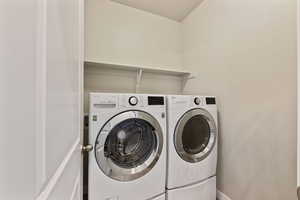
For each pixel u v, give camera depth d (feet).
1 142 0.70
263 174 4.13
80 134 2.90
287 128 3.62
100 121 3.63
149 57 7.51
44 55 1.13
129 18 7.11
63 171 1.64
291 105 3.54
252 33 4.43
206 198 5.00
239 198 4.78
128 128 4.15
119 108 3.82
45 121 1.15
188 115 4.72
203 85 6.48
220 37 5.60
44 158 1.12
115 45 6.82
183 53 8.05
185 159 4.62
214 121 5.20
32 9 0.96
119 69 6.94
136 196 3.95
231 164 5.07
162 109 4.38
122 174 3.82
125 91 7.09
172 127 4.46
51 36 1.27
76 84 2.44
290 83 3.56
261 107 4.19
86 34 6.31
